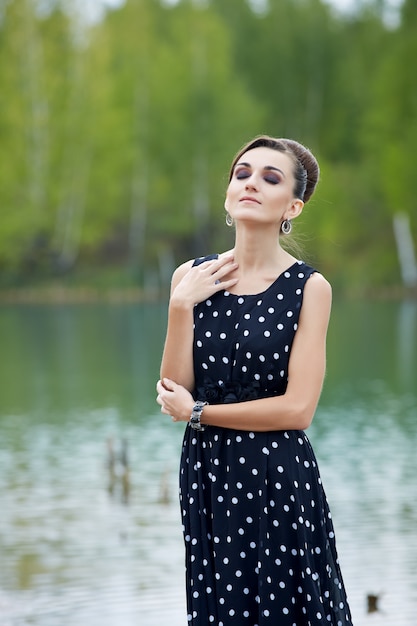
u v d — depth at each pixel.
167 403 4.18
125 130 51.41
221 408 4.09
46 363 25.22
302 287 4.16
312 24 54.91
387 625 7.71
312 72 54.69
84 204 50.59
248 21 57.91
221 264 4.23
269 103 54.81
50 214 50.38
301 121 54.81
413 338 29.16
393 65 46.97
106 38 51.22
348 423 16.36
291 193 4.20
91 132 50.06
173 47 53.97
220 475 4.13
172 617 8.04
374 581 8.59
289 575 4.08
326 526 4.19
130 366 24.31
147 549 9.66
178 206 52.34
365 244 49.97
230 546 4.11
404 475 12.37
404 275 47.56
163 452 14.23
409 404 18.12
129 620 7.96
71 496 11.66
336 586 4.18
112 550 9.60
